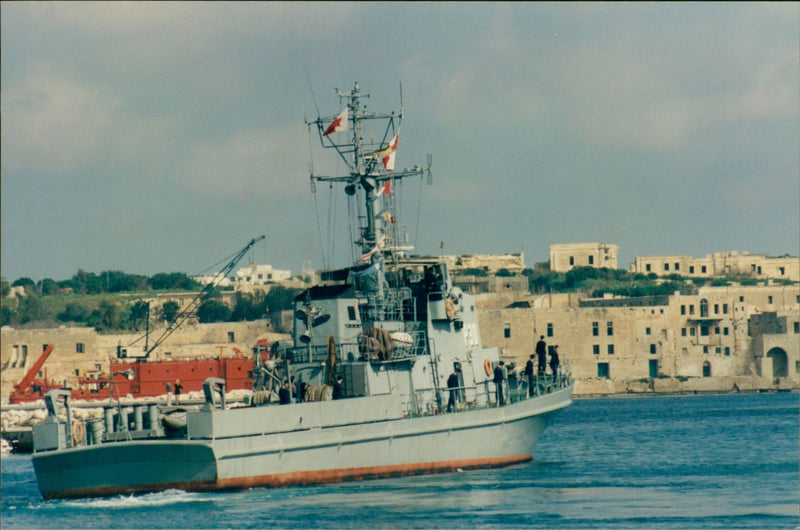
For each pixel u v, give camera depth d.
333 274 147.50
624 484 138.25
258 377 138.00
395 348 136.25
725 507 121.06
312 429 123.62
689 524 112.12
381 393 133.00
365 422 128.50
